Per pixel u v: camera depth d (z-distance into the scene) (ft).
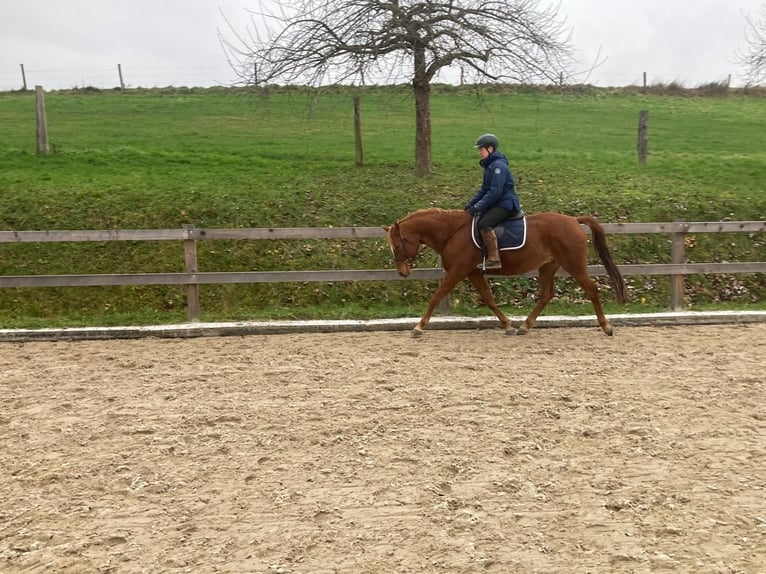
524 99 89.71
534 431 17.58
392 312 30.01
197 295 28.81
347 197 38.70
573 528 13.07
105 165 46.39
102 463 15.90
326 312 29.91
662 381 21.39
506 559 12.09
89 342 26.76
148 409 19.20
